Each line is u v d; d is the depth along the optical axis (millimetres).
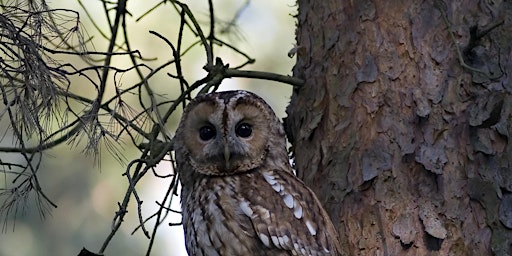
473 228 9781
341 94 10578
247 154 10914
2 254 17281
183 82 11156
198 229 10781
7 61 9711
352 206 10242
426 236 9820
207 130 11016
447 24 9930
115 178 17531
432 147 10023
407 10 10414
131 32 17062
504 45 10156
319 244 10328
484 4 10312
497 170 9852
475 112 9969
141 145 11039
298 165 11023
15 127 9648
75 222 17594
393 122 10219
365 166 10211
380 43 10438
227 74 10812
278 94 17922
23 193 10000
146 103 16188
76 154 17391
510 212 9727
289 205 10602
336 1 10891
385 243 9961
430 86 10156
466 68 9898
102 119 11391
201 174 11055
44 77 9633
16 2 10047
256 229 10539
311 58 11008
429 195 9930
